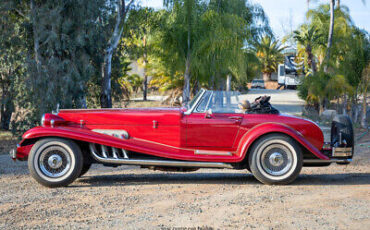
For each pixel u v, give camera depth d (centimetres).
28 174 696
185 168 612
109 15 1806
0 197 516
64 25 1515
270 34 2241
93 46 1652
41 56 1559
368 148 1072
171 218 418
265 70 5478
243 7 2059
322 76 2077
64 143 571
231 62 1836
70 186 586
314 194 525
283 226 388
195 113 601
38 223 403
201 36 1828
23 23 1579
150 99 3916
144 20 1877
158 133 598
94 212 442
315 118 1947
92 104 2033
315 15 2423
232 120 590
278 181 580
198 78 1988
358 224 394
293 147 576
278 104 2859
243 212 439
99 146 624
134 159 592
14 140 1677
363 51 1788
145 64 2792
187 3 1791
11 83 1602
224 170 744
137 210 449
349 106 2083
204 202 484
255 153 582
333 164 809
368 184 596
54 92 1498
